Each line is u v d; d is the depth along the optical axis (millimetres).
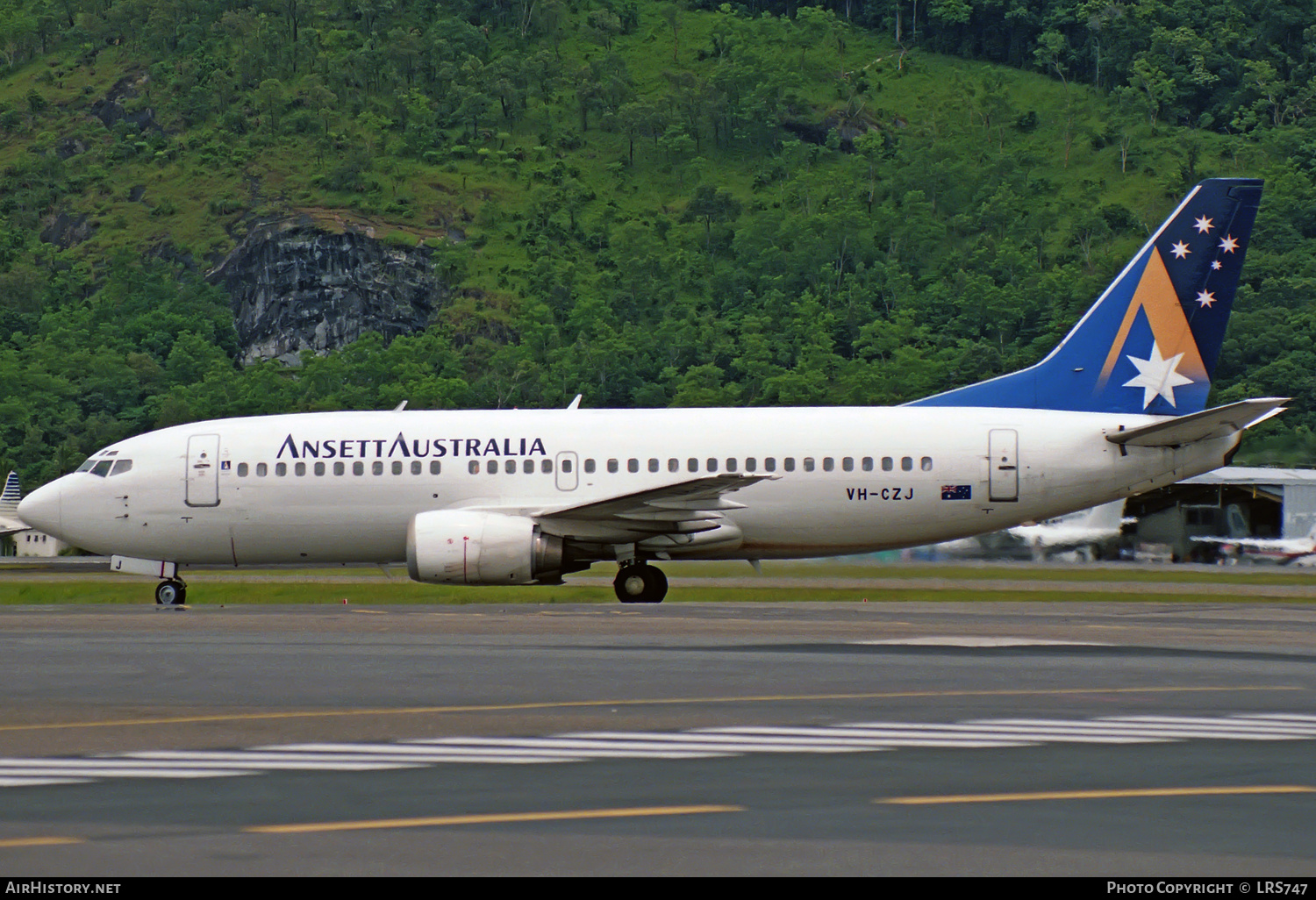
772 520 119688
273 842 34656
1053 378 123562
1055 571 169625
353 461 122562
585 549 118500
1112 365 122562
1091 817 37562
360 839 35000
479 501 121438
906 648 75938
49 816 37344
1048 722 52094
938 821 37000
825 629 88062
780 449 120312
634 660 70312
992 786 41250
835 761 44906
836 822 36844
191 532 123312
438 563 114750
